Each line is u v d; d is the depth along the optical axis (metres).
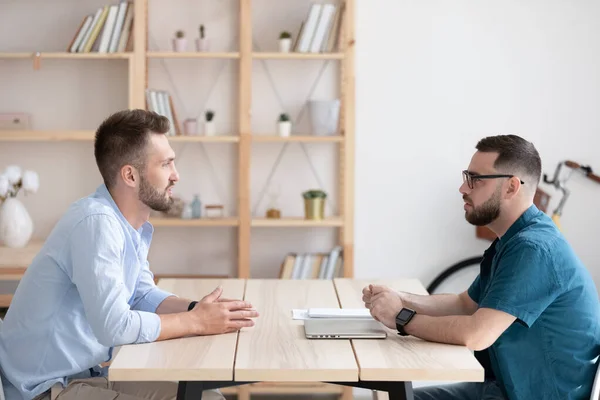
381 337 2.18
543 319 2.19
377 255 4.30
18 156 4.22
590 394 2.20
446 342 2.13
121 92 4.19
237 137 3.99
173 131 4.00
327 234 4.30
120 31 3.99
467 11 4.20
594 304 2.22
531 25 4.21
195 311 2.23
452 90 4.23
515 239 2.20
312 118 4.04
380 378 1.90
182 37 4.04
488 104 4.25
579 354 2.19
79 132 3.98
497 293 2.13
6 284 4.12
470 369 1.90
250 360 1.97
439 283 4.26
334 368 1.91
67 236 2.17
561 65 4.23
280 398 4.15
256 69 4.20
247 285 2.90
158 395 2.36
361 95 4.23
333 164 4.26
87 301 2.11
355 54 4.21
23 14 4.15
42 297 2.20
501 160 2.29
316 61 4.21
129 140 2.25
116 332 2.08
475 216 2.34
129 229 2.34
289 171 4.26
